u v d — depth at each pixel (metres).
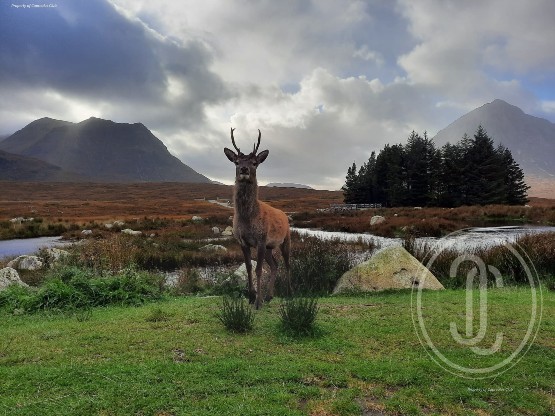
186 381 4.53
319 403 4.11
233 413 3.87
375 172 72.44
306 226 42.91
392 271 10.41
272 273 9.29
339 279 11.00
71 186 134.38
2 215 50.75
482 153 61.84
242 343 5.86
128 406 4.00
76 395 4.22
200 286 12.25
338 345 5.75
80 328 6.81
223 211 67.94
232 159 8.49
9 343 6.03
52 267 14.34
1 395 4.25
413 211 49.22
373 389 4.46
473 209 47.56
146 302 9.69
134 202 84.25
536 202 91.06
